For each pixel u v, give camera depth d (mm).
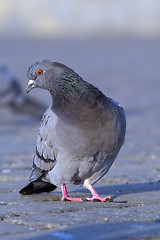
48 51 56844
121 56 51094
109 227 5777
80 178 7828
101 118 7312
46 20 88938
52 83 7633
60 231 5633
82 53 54406
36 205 7348
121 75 36875
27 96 20922
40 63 7809
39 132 7973
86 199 7812
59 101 7578
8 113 20188
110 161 7781
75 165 7523
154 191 8523
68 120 7355
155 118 19672
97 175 7844
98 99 7438
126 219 6191
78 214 6535
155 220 6145
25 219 6281
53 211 6848
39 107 20734
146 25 84812
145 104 23828
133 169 11031
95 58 49250
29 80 8055
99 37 78188
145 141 14977
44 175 8195
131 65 43438
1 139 15695
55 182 7871
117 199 7855
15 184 9375
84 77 36000
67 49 59844
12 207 7188
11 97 20328
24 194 8445
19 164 11773
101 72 38781
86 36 79750
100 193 8562
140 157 12664
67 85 7500
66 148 7398
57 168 7676
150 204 7402
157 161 12070
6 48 62344
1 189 8906
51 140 7586
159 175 10242
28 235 5535
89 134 7258
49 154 7730
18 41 73938
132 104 23984
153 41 68875
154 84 31672
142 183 9406
